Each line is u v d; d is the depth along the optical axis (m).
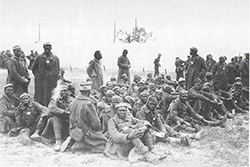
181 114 9.62
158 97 9.80
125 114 7.38
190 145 8.05
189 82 12.70
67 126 8.18
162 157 6.87
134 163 6.68
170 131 8.72
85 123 7.45
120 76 16.44
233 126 10.22
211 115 11.11
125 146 7.07
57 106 8.15
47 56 10.04
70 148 7.55
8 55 21.45
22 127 8.52
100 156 7.11
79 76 21.81
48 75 9.94
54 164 6.59
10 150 7.37
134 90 12.78
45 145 7.90
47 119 8.21
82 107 7.41
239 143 8.34
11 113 8.77
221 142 8.48
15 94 9.62
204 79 12.58
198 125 9.20
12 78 9.71
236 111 12.59
